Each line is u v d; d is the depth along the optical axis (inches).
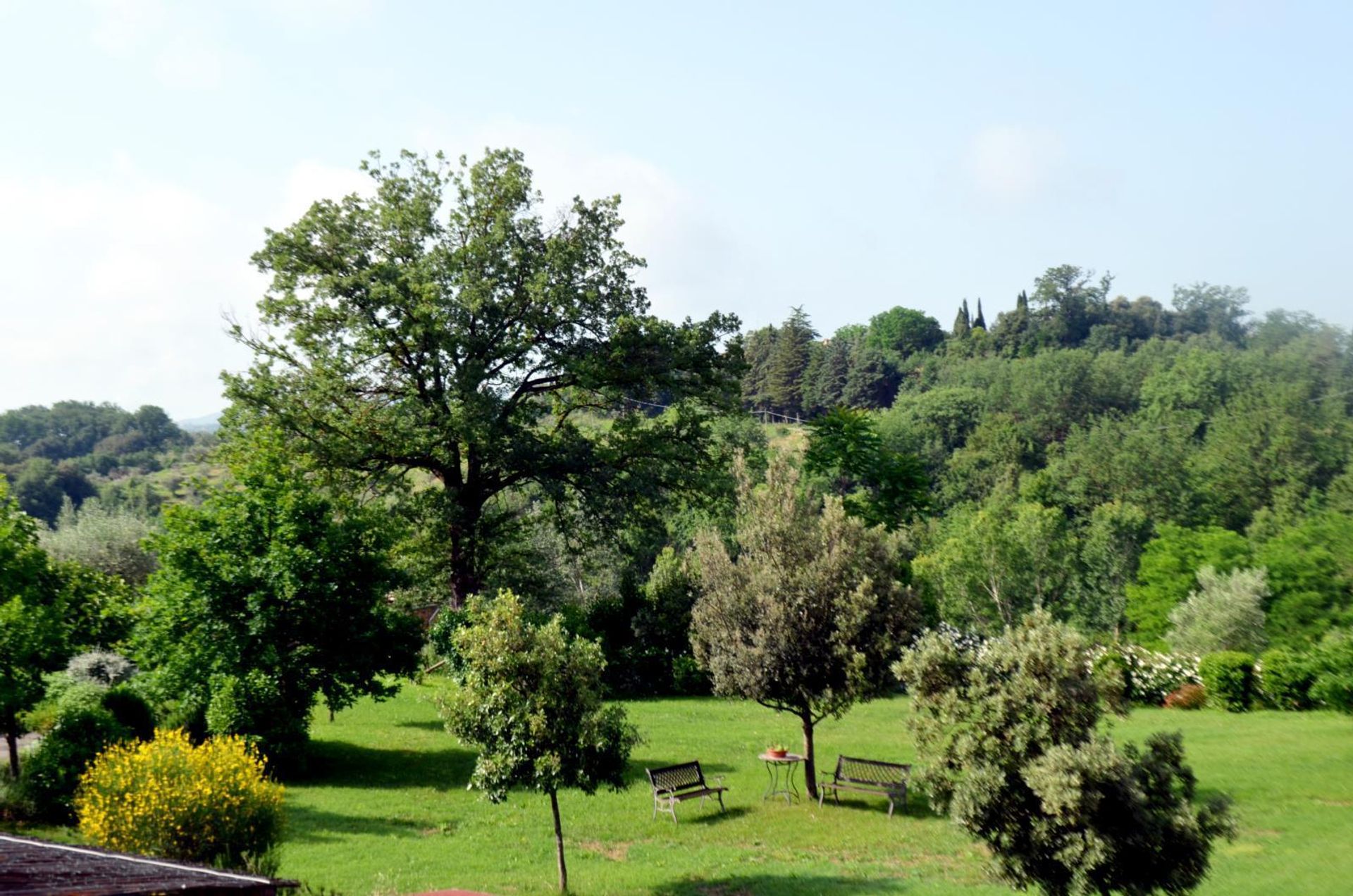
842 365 6008.9
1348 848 610.5
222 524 916.6
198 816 560.1
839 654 796.6
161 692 879.7
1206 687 1184.8
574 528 1713.8
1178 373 4365.2
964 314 7396.7
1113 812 467.8
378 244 1542.8
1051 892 486.9
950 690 530.3
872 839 722.8
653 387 1595.7
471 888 593.0
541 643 644.1
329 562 916.6
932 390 5260.8
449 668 1381.6
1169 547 2591.0
